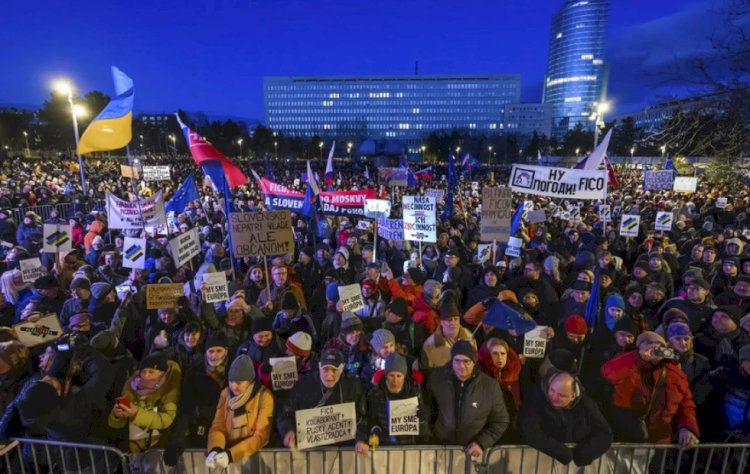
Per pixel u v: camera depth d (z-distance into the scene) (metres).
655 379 3.46
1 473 3.24
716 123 7.95
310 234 11.33
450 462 3.33
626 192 26.98
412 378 3.56
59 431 3.27
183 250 6.68
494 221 6.82
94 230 10.27
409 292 6.23
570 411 3.12
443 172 60.78
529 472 3.38
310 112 146.00
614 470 3.40
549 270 7.15
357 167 67.69
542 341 3.89
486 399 3.30
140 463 3.32
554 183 7.48
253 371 3.28
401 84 142.38
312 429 3.19
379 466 3.37
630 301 5.60
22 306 5.99
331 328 5.47
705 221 12.29
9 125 67.75
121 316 5.24
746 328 4.12
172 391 3.45
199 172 39.91
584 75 148.00
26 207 14.98
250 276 6.74
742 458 3.23
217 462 3.00
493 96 140.50
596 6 144.62
